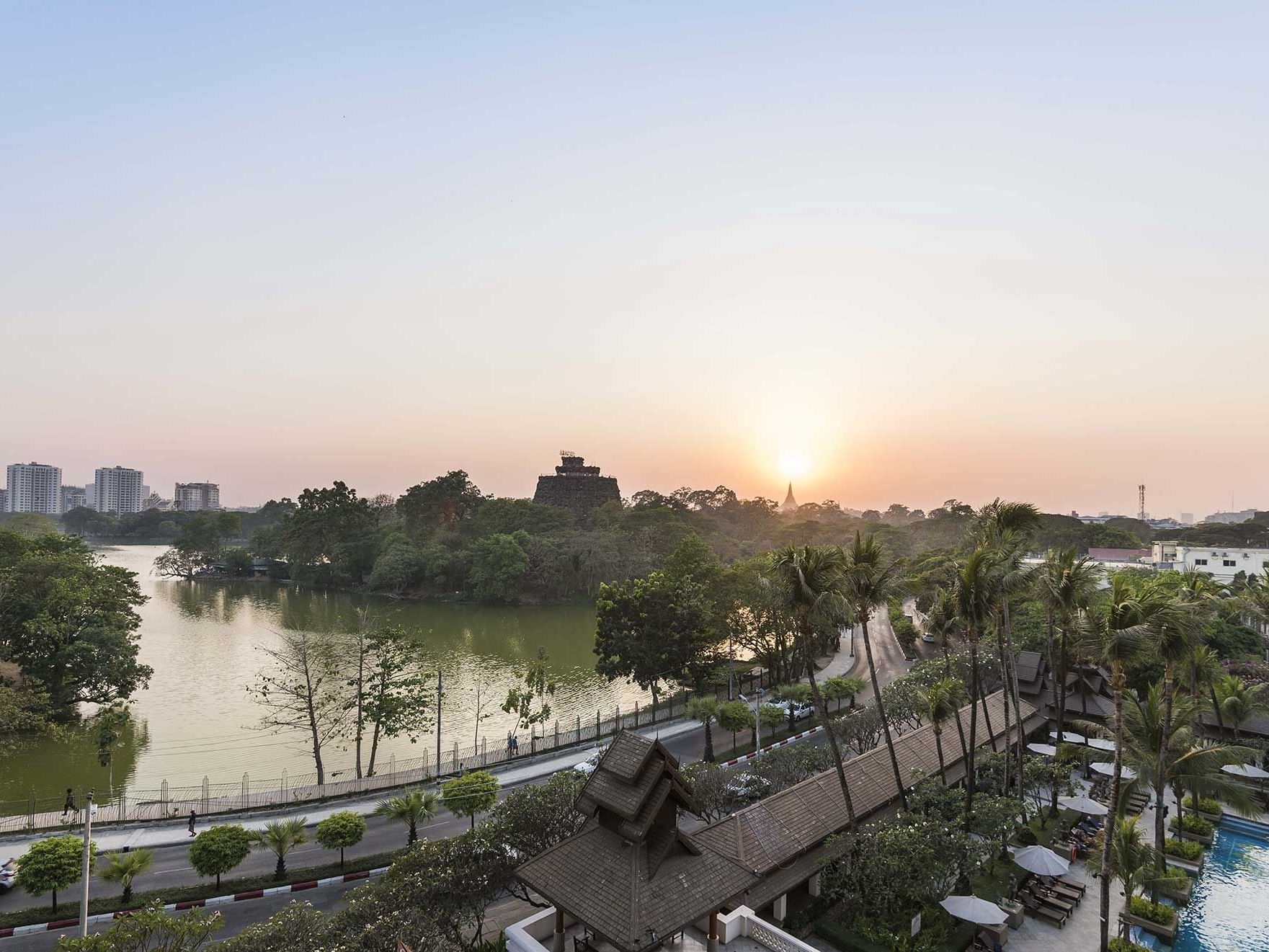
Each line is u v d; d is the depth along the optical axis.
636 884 22.98
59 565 88.06
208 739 69.88
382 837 46.91
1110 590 44.78
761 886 32.53
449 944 26.98
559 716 76.38
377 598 169.50
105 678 76.06
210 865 38.38
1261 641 78.94
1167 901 37.84
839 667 98.25
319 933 24.31
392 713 60.00
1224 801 39.19
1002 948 33.34
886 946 31.50
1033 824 45.91
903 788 41.03
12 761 63.88
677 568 90.12
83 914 29.39
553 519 188.50
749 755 61.31
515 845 30.70
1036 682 65.94
